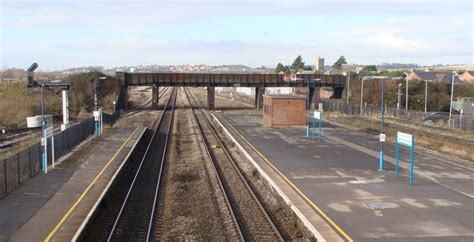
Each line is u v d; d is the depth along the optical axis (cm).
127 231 1692
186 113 7175
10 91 7088
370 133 4416
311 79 7938
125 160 2872
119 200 2161
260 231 1684
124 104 7625
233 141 3912
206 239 1602
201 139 4294
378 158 2978
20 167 2305
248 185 2391
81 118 5953
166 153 3600
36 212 1747
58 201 1903
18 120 5631
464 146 3472
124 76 7600
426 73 10081
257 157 2995
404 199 1955
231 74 7750
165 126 5462
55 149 2988
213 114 6644
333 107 7600
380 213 1745
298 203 1867
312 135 4197
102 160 2877
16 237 1478
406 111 6159
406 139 2294
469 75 10925
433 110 7269
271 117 4909
